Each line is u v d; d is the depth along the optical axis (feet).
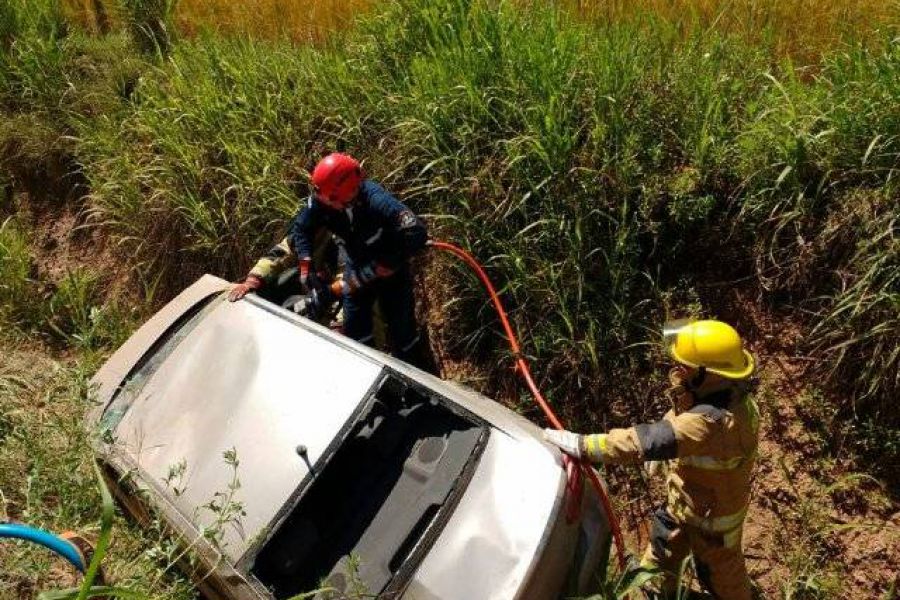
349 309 13.55
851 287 12.20
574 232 14.08
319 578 10.23
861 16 15.02
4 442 12.96
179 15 22.56
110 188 18.74
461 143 15.28
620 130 14.14
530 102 14.83
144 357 13.07
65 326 18.98
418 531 10.14
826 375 12.60
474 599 9.02
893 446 11.82
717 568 10.32
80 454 11.70
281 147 17.56
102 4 24.67
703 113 13.98
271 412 10.85
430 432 11.16
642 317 14.02
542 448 9.87
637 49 15.19
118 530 11.97
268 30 21.18
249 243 17.39
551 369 14.30
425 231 12.33
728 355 8.93
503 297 14.87
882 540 11.68
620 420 13.87
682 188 13.64
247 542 9.82
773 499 12.55
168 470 10.80
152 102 19.54
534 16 16.72
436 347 15.70
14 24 23.21
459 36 16.60
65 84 21.56
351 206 12.30
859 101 12.53
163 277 18.81
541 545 9.16
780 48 15.43
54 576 11.07
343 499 10.92
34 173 21.47
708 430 8.92
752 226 13.43
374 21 17.94
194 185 17.85
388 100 16.67
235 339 12.06
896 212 11.98
